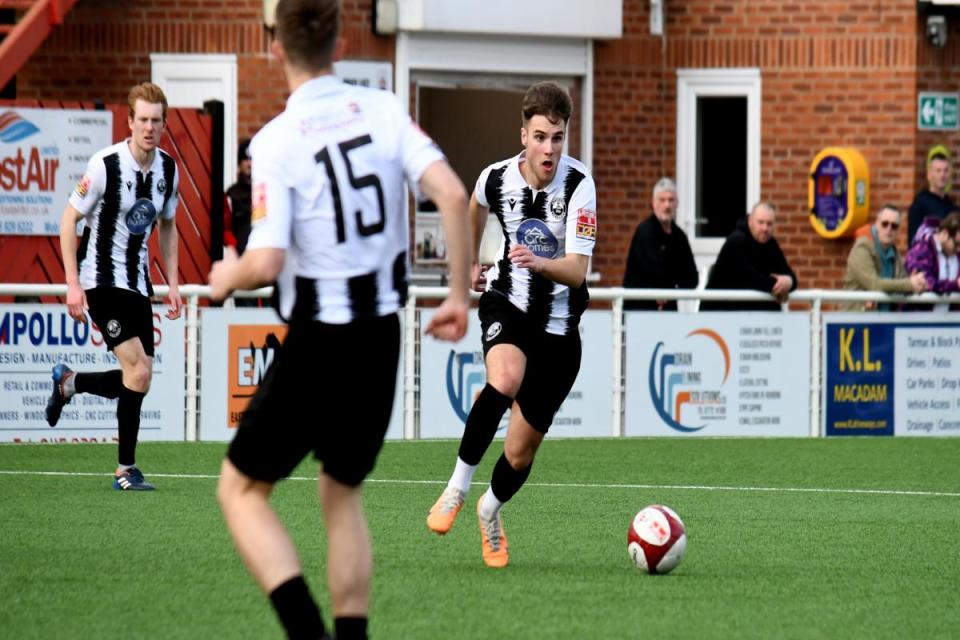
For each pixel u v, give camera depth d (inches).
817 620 940.6
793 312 2079.2
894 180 2568.9
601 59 2593.5
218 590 995.9
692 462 1800.0
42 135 2127.2
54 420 1521.9
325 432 727.7
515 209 1110.4
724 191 2645.2
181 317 1909.4
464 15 2455.7
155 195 1429.6
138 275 1444.4
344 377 719.7
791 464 1795.0
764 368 2073.1
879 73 2568.9
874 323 2101.4
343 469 732.0
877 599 1008.9
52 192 2134.6
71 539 1188.5
